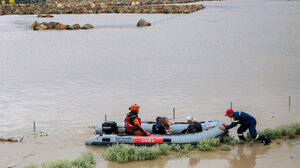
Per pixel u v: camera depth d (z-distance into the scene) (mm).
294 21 77875
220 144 12656
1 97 21734
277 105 18344
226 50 41656
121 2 160625
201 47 44562
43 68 32531
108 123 13406
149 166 10656
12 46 49250
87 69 31516
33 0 172125
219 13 106500
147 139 12492
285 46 43594
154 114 17344
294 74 27156
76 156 11789
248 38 52469
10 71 31250
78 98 21109
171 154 11727
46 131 14875
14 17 106500
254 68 30219
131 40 53344
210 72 28906
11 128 15445
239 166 10445
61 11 119000
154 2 158625
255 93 21312
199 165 10633
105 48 45562
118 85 24656
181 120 16172
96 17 101312
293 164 10414
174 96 21047
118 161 11047
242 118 12664
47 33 66062
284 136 13258
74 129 15117
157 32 63500
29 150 12422
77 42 52438
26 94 22453
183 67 31469
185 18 92188
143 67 31875
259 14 99688
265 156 11203
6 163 11219
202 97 20625
